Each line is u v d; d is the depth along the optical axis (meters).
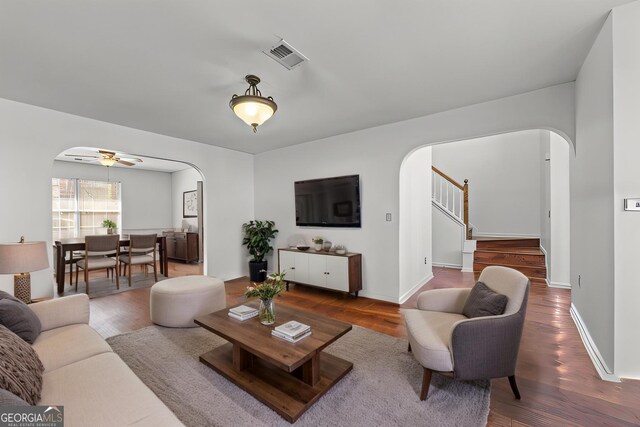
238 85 2.64
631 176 1.84
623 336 1.94
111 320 3.19
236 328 2.15
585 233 2.50
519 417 1.68
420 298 2.48
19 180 3.00
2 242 2.90
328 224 4.46
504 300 1.92
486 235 6.77
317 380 1.98
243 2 1.61
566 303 3.60
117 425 1.12
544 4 1.67
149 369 2.21
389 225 3.88
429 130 3.47
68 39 1.94
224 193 5.10
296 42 2.00
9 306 1.70
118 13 1.69
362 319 3.28
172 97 2.90
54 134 3.22
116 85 2.63
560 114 2.71
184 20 1.76
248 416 1.71
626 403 1.76
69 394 1.30
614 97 1.83
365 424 1.64
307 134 4.29
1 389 1.03
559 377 2.05
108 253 4.41
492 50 2.13
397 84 2.66
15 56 2.14
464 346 1.73
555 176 4.34
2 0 1.55
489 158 6.76
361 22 1.80
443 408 1.76
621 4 1.72
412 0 1.61
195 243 6.98
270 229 5.18
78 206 6.44
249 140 4.60
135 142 3.91
